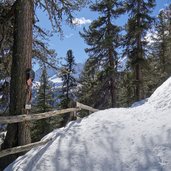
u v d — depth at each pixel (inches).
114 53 1235.9
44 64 609.0
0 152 348.8
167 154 301.0
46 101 1672.0
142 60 1179.3
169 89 430.3
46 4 520.1
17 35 480.1
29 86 470.3
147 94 1526.8
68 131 399.9
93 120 417.1
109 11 1224.8
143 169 292.5
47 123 1488.7
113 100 1218.6
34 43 596.7
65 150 346.3
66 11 533.0
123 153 321.1
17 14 484.1
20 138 459.5
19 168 342.0
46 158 338.0
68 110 485.4
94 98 1232.8
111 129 371.9
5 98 593.0
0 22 525.7
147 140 329.7
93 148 340.2
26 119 379.6
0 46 543.8
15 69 473.1
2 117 343.9
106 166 309.0
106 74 1214.9
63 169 314.5
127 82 1220.5
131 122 380.2
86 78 1486.2
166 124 346.9
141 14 1173.7
